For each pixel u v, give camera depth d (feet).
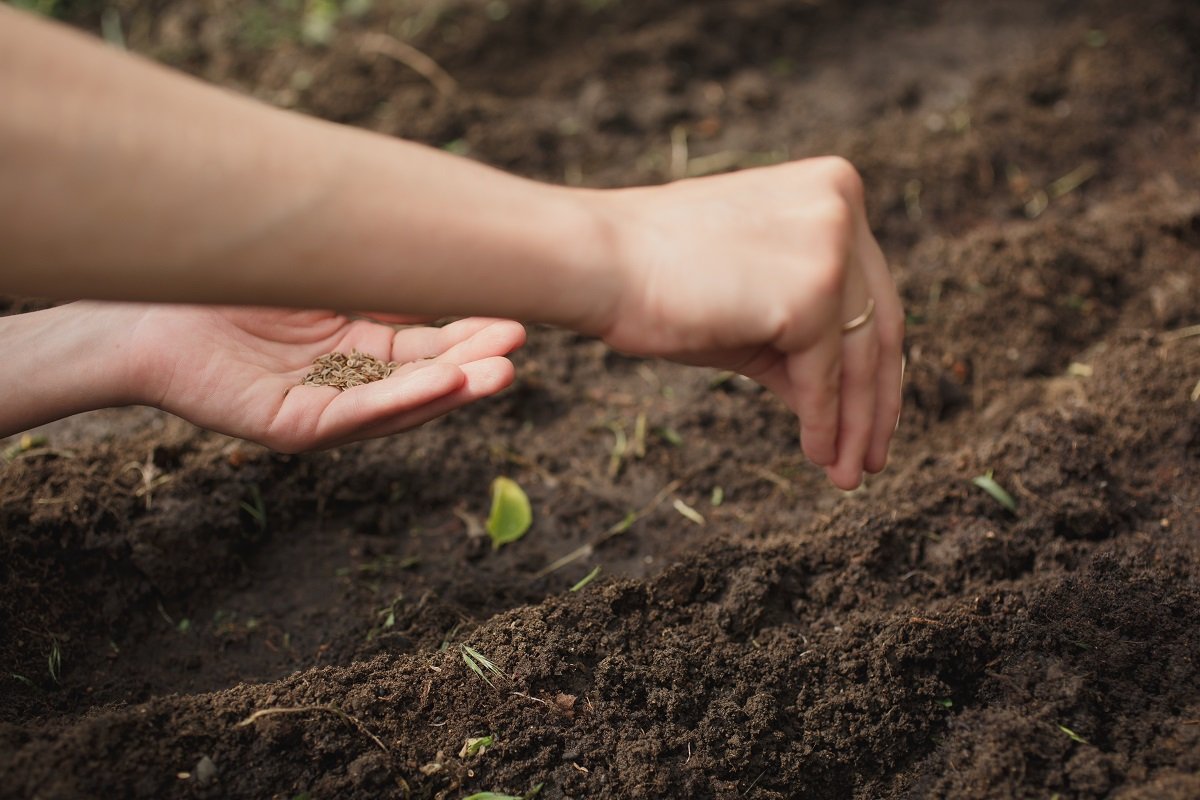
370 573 6.16
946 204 8.61
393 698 4.97
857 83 10.03
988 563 5.80
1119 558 5.70
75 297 3.13
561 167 9.22
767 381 4.64
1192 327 7.27
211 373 5.03
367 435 4.85
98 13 10.60
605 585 5.64
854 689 5.17
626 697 5.11
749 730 5.00
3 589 5.48
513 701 4.99
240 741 4.67
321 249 3.20
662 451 6.94
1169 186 8.65
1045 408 6.83
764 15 10.55
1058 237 7.95
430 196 3.40
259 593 6.07
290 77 9.76
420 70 9.85
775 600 5.73
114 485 6.07
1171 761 4.67
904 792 4.93
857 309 4.30
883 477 6.54
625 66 10.14
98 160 2.85
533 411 7.25
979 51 10.26
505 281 3.55
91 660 5.60
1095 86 9.46
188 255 3.04
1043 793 4.66
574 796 4.75
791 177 4.32
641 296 3.86
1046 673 5.14
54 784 4.22
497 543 6.34
